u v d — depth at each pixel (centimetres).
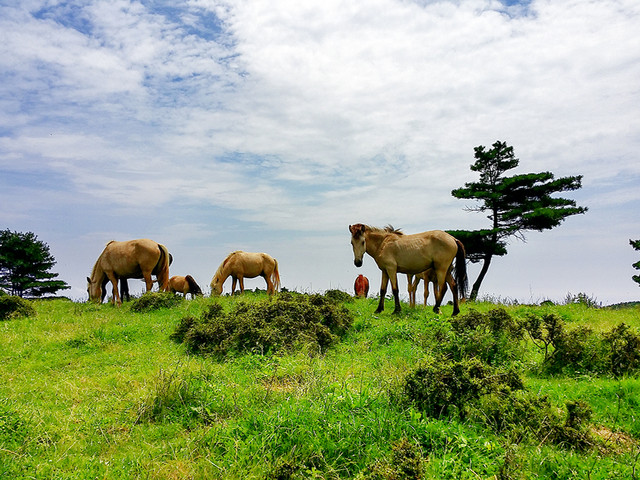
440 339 959
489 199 2817
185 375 737
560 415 618
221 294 1845
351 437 529
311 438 527
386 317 1269
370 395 631
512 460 482
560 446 549
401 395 631
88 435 600
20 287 3734
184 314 1338
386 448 516
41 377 852
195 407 654
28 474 496
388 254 1323
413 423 556
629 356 811
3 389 772
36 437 571
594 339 866
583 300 1602
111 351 1018
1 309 1408
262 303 1170
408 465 454
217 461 517
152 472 501
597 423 618
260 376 809
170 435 603
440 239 1302
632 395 672
